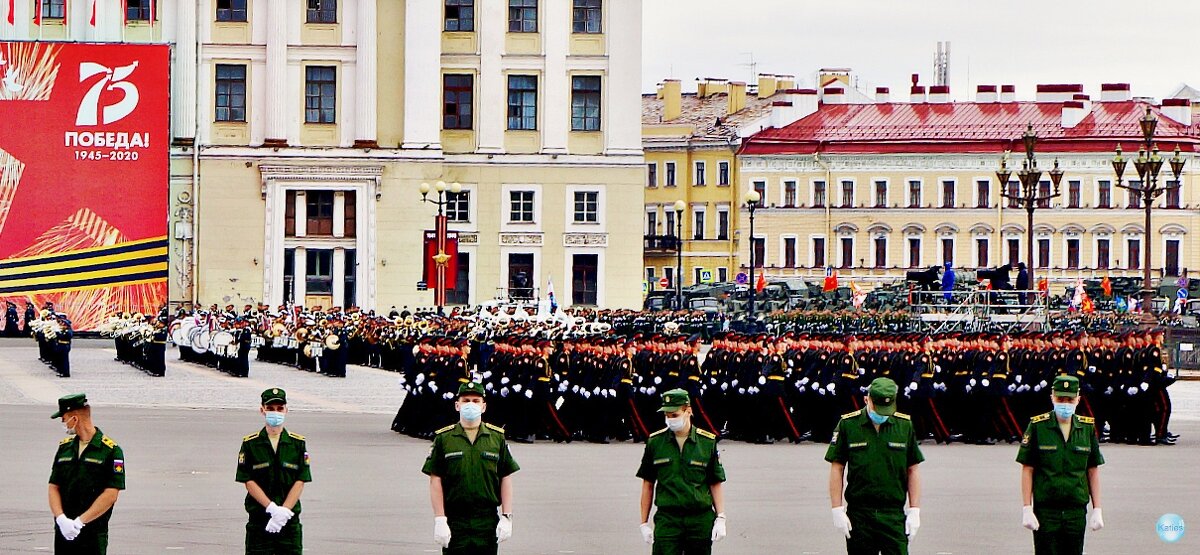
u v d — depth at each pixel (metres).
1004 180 81.56
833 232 135.50
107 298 94.44
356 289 100.06
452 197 101.62
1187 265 132.38
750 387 43.53
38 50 93.75
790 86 150.62
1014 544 27.98
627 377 43.00
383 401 57.44
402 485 34.94
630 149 102.31
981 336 44.25
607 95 102.31
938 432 44.03
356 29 100.25
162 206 94.62
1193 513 31.88
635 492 33.84
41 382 63.84
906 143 134.38
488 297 101.75
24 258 93.75
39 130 93.75
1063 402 22.30
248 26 99.56
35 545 27.17
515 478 35.97
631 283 102.56
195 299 98.69
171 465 37.88
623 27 102.19
